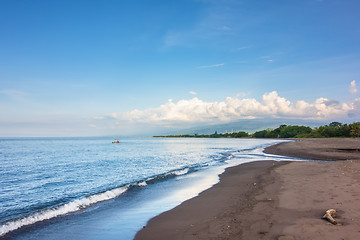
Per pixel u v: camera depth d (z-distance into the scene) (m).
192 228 7.07
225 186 13.54
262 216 7.35
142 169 23.70
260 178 14.88
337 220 6.36
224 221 7.33
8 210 10.66
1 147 75.81
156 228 7.43
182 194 12.23
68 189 14.99
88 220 8.52
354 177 12.23
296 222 6.50
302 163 20.81
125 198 11.70
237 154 39.00
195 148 65.56
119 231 7.38
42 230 7.62
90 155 42.03
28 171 22.67
